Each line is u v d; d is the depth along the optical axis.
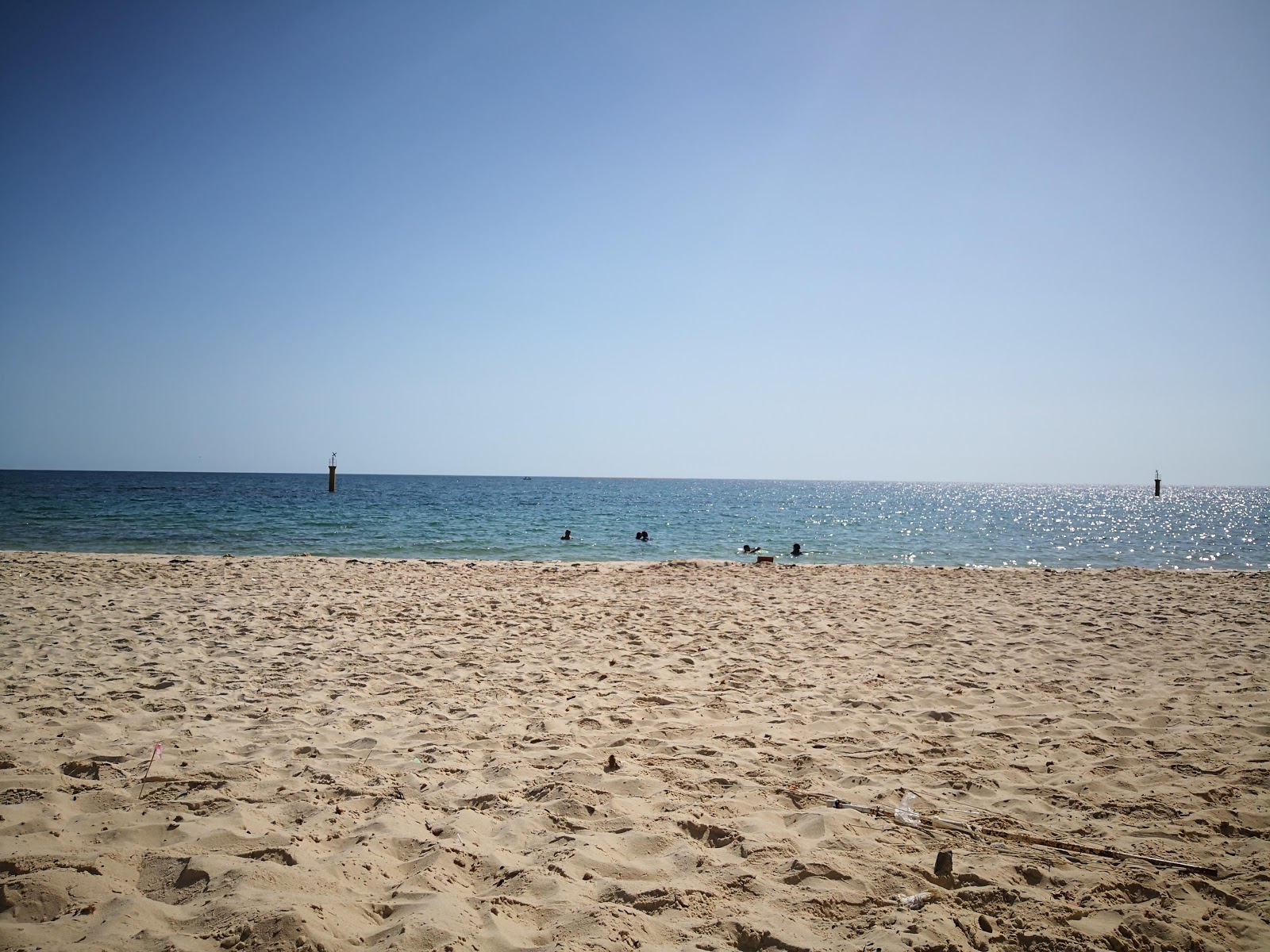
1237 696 6.58
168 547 22.19
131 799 3.81
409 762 4.68
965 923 2.87
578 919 2.77
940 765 4.83
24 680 6.48
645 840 3.59
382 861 3.22
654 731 5.44
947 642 9.04
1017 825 3.90
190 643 8.29
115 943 2.39
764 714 5.94
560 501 62.47
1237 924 2.96
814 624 10.13
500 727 5.52
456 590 12.88
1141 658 8.17
